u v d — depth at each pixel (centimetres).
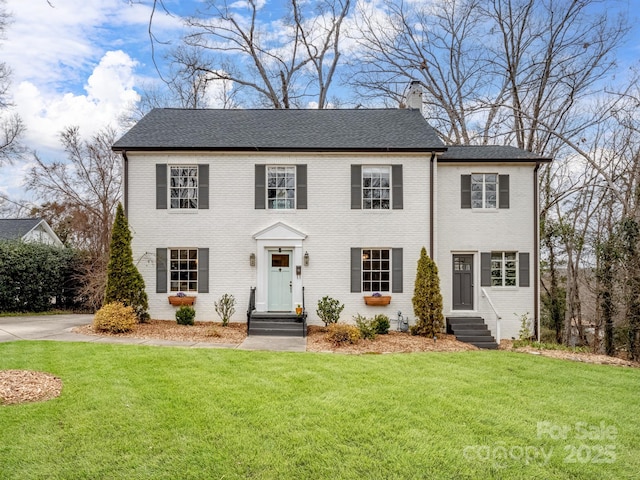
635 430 555
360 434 507
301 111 1673
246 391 646
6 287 1675
